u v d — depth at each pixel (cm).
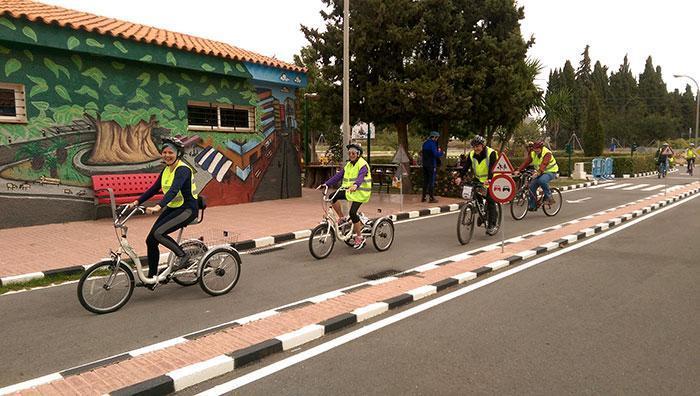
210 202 1366
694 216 1255
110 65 1150
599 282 648
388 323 504
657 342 452
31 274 671
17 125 1016
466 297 587
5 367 409
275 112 1540
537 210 1295
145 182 1198
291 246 905
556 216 1262
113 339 468
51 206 1068
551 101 2592
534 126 3766
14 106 1024
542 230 1032
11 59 1002
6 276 662
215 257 607
